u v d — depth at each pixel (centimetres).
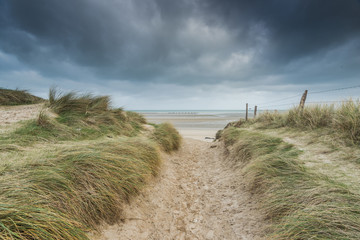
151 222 282
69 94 620
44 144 347
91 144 344
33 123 429
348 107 446
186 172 547
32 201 181
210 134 1642
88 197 230
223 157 621
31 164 237
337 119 449
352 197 199
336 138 397
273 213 246
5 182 187
